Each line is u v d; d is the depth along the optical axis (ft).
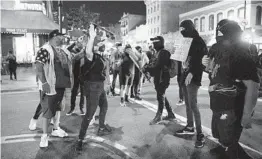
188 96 14.92
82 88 22.33
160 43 18.52
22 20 56.29
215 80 10.37
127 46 26.91
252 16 97.55
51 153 13.92
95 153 13.87
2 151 14.26
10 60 49.65
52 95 14.47
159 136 16.55
